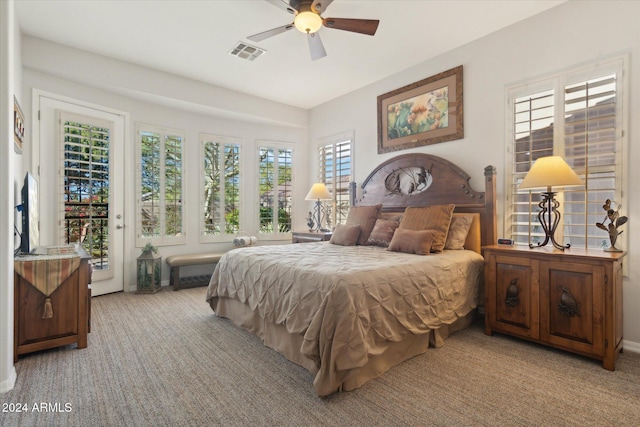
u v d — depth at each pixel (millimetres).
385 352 2145
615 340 2180
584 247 2711
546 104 2955
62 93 3662
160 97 4234
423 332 2334
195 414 1685
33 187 2740
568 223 2799
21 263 2256
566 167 2465
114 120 4148
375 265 2334
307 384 1986
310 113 5766
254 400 1813
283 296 2318
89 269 2697
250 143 5492
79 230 3836
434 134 3799
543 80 2951
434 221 3225
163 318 3229
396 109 4223
